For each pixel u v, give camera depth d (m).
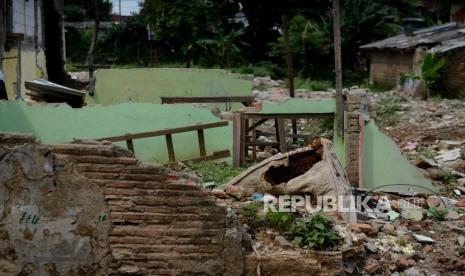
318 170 7.64
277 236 6.46
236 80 17.66
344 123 9.88
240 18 35.75
